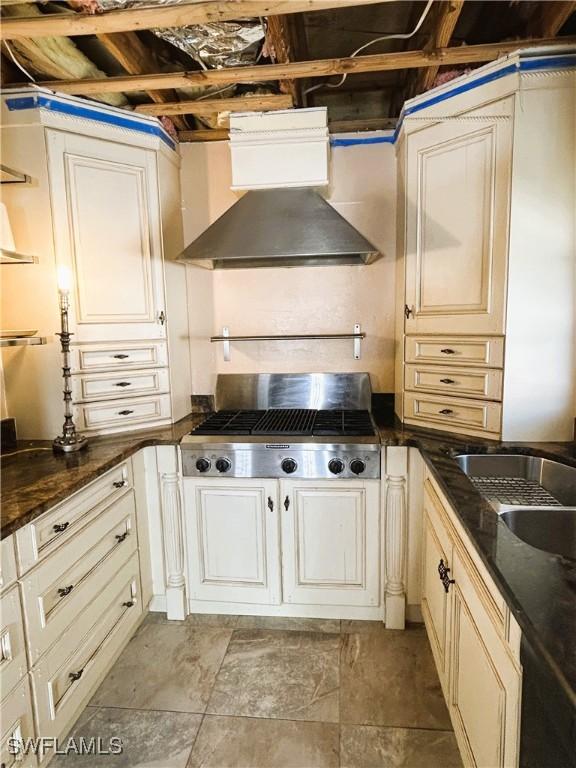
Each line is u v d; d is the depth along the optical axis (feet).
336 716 5.38
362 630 6.79
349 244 6.25
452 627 4.52
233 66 6.04
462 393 6.31
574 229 5.49
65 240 6.35
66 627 4.81
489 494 5.15
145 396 7.29
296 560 6.86
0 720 3.84
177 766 4.83
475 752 3.74
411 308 6.81
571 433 5.81
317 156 6.75
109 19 4.59
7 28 4.72
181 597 7.07
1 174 5.73
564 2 4.84
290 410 8.27
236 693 5.73
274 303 8.27
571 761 2.03
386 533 6.64
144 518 6.85
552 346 5.70
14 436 6.55
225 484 6.79
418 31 6.38
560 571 2.90
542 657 2.21
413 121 6.42
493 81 5.53
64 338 6.04
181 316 8.03
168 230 7.46
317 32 6.93
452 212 6.15
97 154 6.49
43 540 4.46
